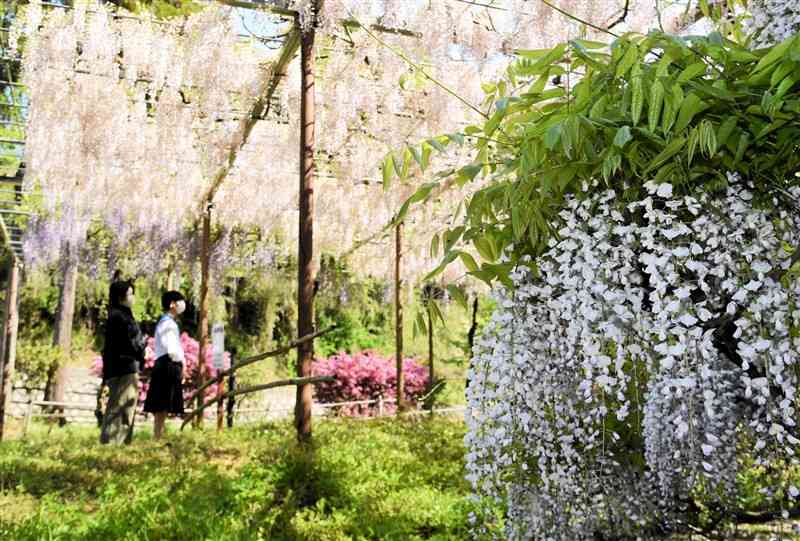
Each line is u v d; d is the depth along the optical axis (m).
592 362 1.49
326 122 6.24
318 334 2.97
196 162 7.61
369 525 3.28
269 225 10.32
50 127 6.14
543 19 4.67
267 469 3.96
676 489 2.18
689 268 1.36
